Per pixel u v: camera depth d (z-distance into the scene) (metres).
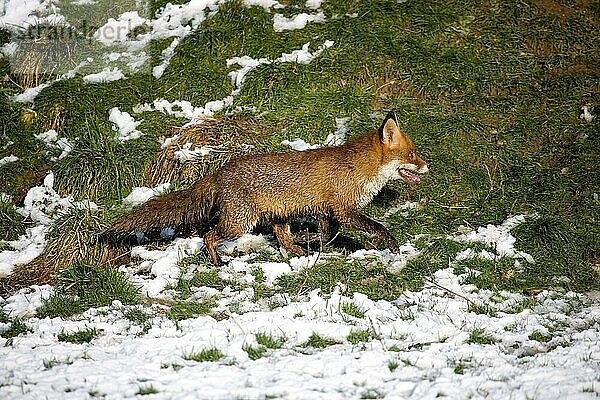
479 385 8.22
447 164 14.77
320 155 12.49
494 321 10.45
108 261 12.84
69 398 7.83
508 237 13.08
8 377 8.44
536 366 8.84
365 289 11.56
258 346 9.33
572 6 18.52
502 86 16.52
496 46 17.42
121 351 9.35
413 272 12.16
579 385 8.16
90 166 14.74
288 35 17.67
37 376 8.44
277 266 12.20
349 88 16.44
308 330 9.88
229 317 10.52
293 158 12.49
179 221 13.02
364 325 10.16
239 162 12.54
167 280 11.95
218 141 15.23
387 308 10.91
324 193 12.48
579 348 9.42
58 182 14.79
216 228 12.50
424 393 7.99
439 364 8.87
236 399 7.80
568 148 15.09
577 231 13.28
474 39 17.58
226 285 11.86
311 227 13.89
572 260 12.59
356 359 8.92
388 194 14.38
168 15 18.58
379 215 14.01
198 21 18.28
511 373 8.59
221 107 16.41
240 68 17.08
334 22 17.81
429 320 10.34
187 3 18.80
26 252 13.34
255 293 11.51
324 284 11.72
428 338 9.81
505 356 9.23
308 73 16.58
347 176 12.42
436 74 16.62
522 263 12.50
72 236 13.20
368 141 12.50
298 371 8.56
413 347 9.53
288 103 16.19
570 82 16.44
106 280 11.65
